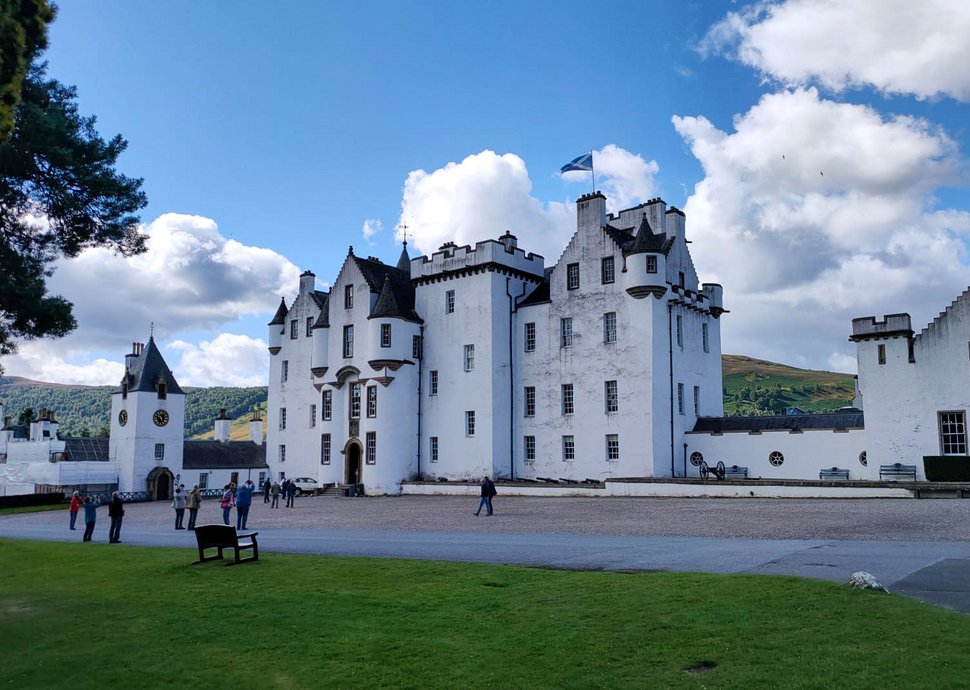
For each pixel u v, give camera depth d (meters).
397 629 14.33
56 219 24.75
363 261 67.12
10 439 92.94
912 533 23.09
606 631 13.05
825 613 12.75
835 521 27.19
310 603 16.56
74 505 38.66
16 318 21.95
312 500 57.66
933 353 41.12
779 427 48.66
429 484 58.34
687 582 15.82
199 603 17.47
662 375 52.16
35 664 13.44
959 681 9.64
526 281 62.53
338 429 65.12
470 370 59.94
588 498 47.34
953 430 40.19
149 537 33.09
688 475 52.59
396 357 61.31
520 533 28.47
